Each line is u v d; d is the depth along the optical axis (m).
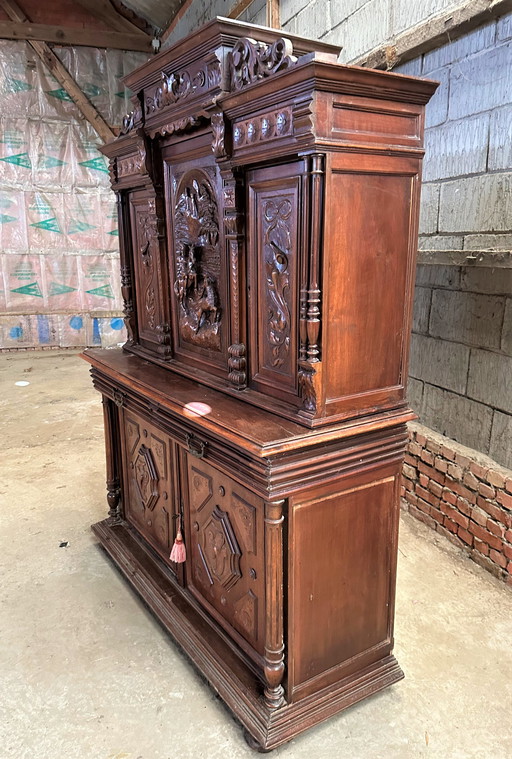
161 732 1.60
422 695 1.73
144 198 2.15
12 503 2.98
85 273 6.40
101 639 1.98
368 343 1.45
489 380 2.28
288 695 1.57
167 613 1.98
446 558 2.44
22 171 5.99
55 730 1.61
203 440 1.62
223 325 1.76
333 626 1.61
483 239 2.20
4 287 6.23
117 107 6.11
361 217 1.34
